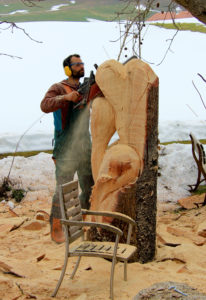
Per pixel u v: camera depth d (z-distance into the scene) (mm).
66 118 5152
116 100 4250
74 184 3838
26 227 5648
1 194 7312
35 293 3602
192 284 3766
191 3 3035
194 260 4340
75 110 5117
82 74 5320
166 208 6613
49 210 6371
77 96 4965
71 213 3709
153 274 4012
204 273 4047
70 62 5266
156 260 4469
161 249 4758
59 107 5051
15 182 7527
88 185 5297
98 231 4340
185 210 6496
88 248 3678
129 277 3934
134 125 4227
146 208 4301
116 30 15500
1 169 7922
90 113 4668
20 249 4902
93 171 4461
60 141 5195
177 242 4949
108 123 4352
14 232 5539
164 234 5250
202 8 3016
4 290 3600
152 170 4305
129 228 4039
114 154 4195
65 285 3736
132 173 4199
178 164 8008
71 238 3641
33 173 7922
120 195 4207
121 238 4277
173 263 4371
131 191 4215
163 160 8164
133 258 4309
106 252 3572
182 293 2826
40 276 3982
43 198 7184
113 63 4289
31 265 4133
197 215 6090
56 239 5102
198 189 7383
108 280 3857
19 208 6762
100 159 4410
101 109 4332
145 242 4340
